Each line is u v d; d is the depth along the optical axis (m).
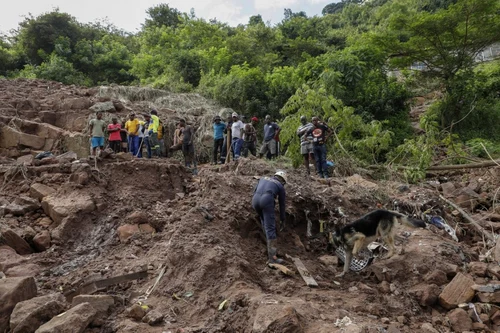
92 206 7.32
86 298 4.65
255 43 31.14
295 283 5.23
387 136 12.39
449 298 4.96
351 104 17.19
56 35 32.72
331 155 12.01
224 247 5.47
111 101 15.84
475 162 12.30
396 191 9.29
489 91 19.58
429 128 12.78
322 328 3.90
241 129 11.85
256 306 4.28
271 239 5.75
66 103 15.48
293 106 12.73
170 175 8.90
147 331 4.21
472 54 20.03
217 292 4.81
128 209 7.54
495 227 7.82
